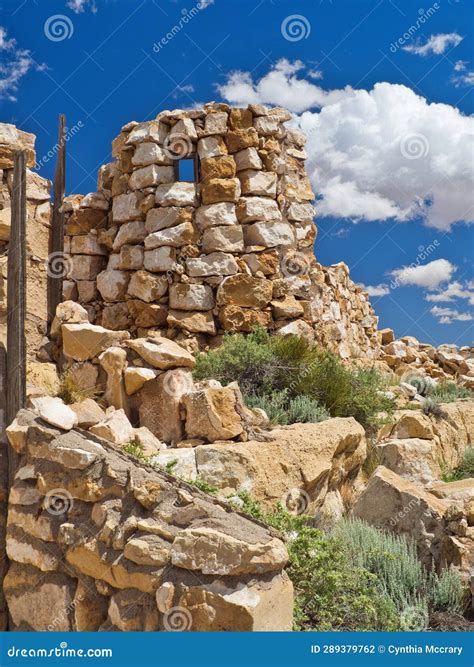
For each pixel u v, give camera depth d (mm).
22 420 6926
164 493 5711
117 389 8617
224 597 4957
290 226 14922
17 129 12930
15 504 6664
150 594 5297
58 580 6113
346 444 9109
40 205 12359
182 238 14266
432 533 7625
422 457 10453
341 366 12055
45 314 11711
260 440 8297
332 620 6059
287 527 6676
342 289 20031
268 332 14016
